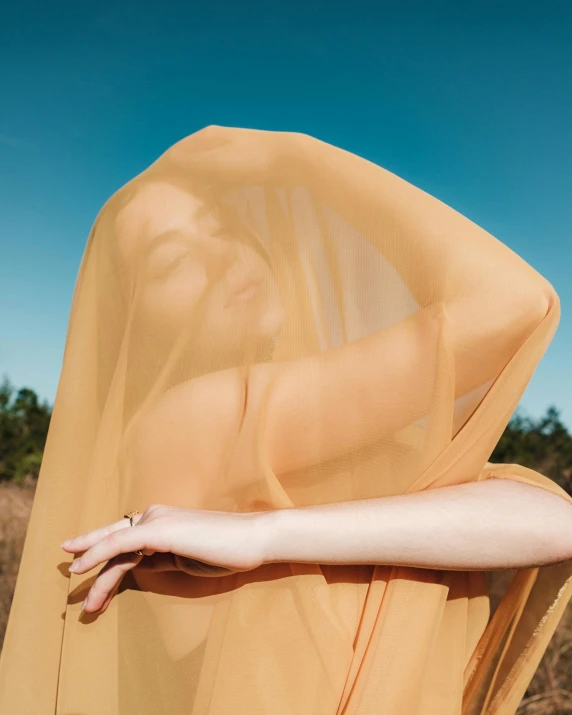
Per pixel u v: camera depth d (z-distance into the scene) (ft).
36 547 4.09
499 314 3.56
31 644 3.99
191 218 4.12
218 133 4.29
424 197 3.88
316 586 3.46
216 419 3.72
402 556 3.29
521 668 4.03
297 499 3.74
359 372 3.63
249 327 3.77
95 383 4.24
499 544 3.34
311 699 3.34
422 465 3.60
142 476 3.82
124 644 3.68
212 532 3.23
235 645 3.44
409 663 3.37
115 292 4.27
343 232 3.83
